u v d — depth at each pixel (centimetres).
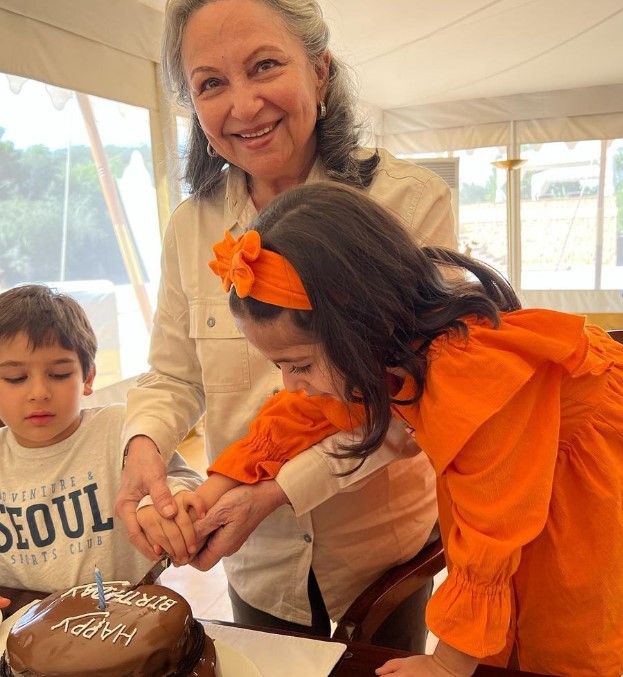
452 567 74
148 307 377
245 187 110
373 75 550
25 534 114
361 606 95
